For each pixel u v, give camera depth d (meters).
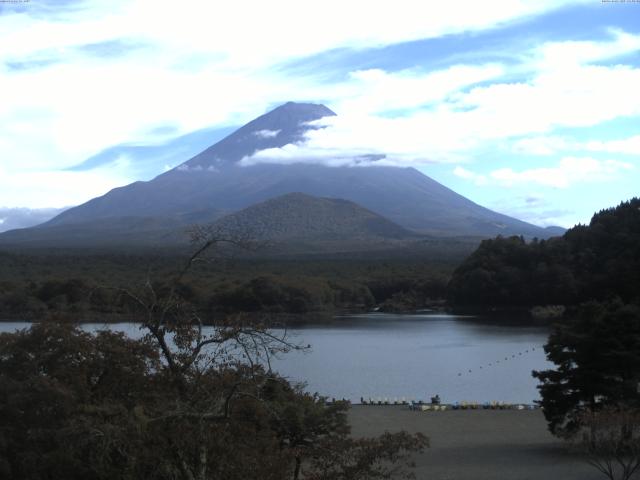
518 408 67.81
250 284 183.12
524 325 167.88
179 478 19.73
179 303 23.59
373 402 71.69
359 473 24.94
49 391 21.59
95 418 20.09
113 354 23.78
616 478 40.19
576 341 47.41
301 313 190.00
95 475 20.17
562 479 40.50
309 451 25.45
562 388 47.91
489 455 47.62
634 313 47.97
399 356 111.50
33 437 20.69
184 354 23.05
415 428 57.84
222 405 21.44
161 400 21.22
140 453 19.25
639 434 42.78
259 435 22.42
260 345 24.14
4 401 21.61
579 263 196.88
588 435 45.69
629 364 46.53
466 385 86.38
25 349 23.52
